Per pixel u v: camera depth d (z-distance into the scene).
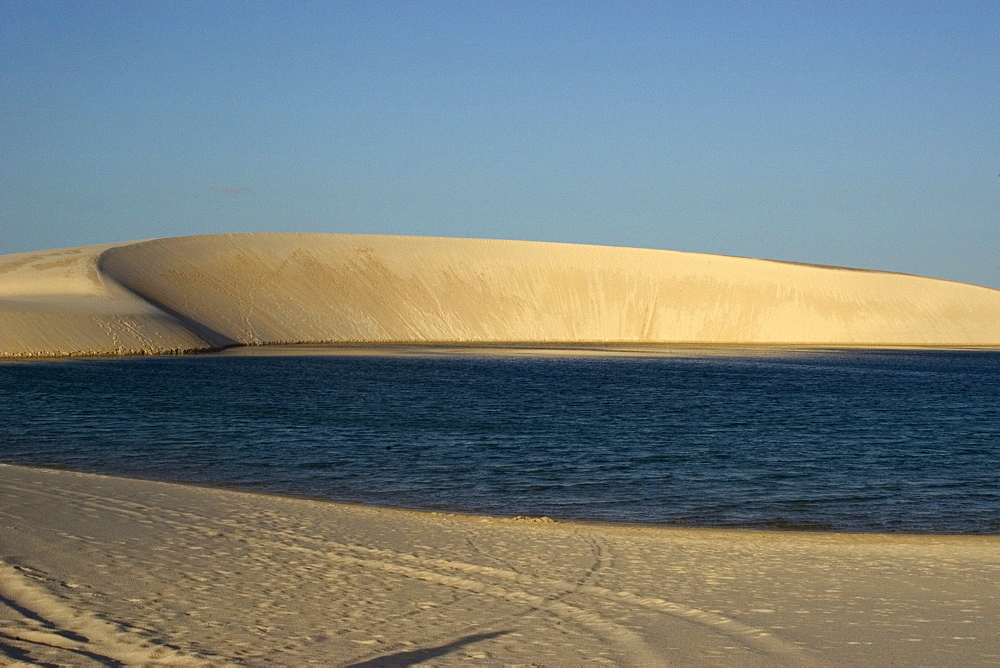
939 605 8.25
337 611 7.60
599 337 102.75
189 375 43.28
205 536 10.05
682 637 7.18
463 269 108.25
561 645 6.90
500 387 42.00
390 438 23.44
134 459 19.11
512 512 14.82
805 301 109.56
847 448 23.62
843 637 7.23
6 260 82.88
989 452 23.03
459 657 6.55
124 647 6.45
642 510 15.20
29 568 8.28
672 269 113.12
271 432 24.00
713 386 45.69
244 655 6.42
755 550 10.80
